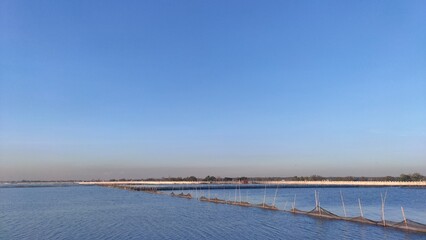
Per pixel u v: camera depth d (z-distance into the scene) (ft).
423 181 642.63
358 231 138.62
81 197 408.05
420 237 125.18
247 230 150.51
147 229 155.94
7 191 633.20
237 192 498.28
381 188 595.06
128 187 655.35
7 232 152.15
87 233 147.23
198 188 609.01
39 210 250.78
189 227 160.56
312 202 305.73
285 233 141.28
